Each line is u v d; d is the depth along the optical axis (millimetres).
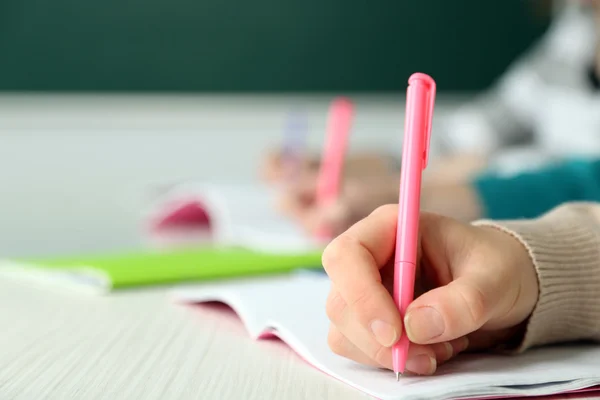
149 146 3490
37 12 3367
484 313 622
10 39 3350
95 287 952
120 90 3461
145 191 2744
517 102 2502
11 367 686
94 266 1069
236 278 1011
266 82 3582
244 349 725
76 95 3422
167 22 3479
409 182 625
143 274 989
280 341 747
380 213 653
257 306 787
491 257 651
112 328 790
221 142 3541
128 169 3461
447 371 644
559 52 2449
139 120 3475
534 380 624
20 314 845
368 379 632
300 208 1547
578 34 2391
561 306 690
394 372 639
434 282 667
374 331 615
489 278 637
